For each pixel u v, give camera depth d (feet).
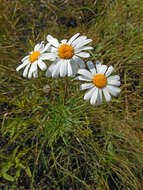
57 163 1.12
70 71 0.93
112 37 1.38
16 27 1.52
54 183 1.15
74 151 1.18
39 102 1.27
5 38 1.46
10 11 1.53
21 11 1.54
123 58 1.35
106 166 1.13
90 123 1.22
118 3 1.44
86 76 0.94
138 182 1.12
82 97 1.23
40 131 1.18
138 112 1.26
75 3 1.57
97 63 0.96
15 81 1.32
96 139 1.22
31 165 1.18
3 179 1.14
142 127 1.22
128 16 1.43
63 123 1.17
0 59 1.38
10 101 1.21
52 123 1.18
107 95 0.93
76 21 1.58
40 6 1.57
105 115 1.23
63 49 0.93
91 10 1.49
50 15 1.57
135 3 1.44
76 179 1.16
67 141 1.18
